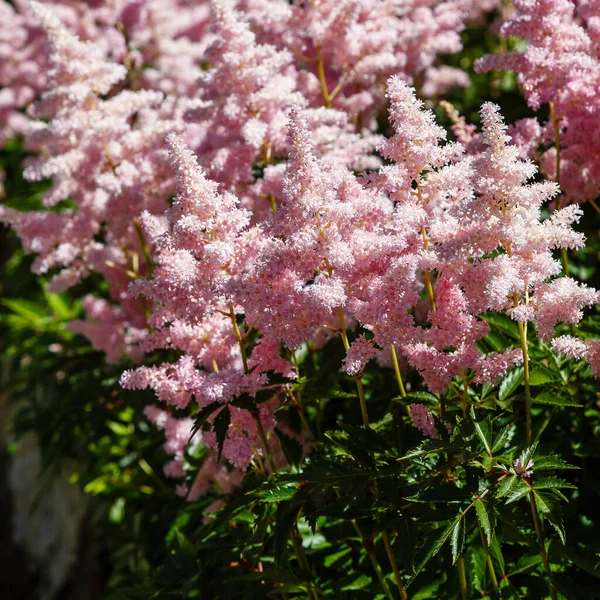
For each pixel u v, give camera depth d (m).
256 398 1.39
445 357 1.31
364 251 1.31
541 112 1.89
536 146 1.61
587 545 1.42
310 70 1.90
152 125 1.79
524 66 1.54
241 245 1.35
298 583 1.47
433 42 1.99
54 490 3.03
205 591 1.54
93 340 2.01
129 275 1.98
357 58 1.81
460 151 1.33
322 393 1.46
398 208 1.31
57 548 3.02
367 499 1.37
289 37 1.82
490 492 1.29
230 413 1.42
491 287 1.25
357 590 1.52
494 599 1.39
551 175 1.62
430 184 1.33
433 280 1.64
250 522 1.53
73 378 2.36
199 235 1.33
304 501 1.37
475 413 1.39
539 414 1.57
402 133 1.30
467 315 1.30
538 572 1.41
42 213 1.88
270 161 1.76
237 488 1.63
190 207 1.33
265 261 1.31
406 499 1.28
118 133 1.77
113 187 1.76
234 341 1.45
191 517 1.78
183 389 1.43
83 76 1.78
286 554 1.48
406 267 1.27
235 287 1.31
